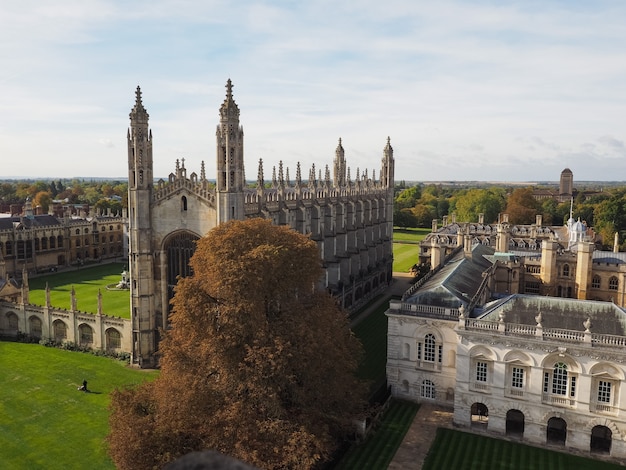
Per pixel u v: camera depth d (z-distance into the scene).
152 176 89.69
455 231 165.25
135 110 86.56
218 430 51.59
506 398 67.69
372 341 102.69
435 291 77.88
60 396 78.00
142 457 49.47
